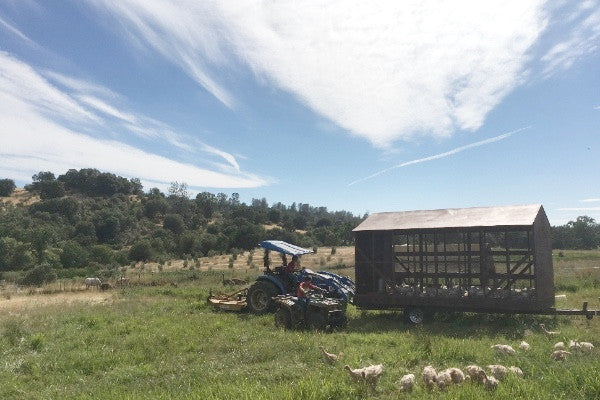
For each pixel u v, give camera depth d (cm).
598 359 772
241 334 1180
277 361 891
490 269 1371
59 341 1182
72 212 10712
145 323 1384
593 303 1509
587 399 616
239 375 800
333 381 705
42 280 4112
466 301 1301
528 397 603
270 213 12875
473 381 693
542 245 1312
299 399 642
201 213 13200
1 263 5609
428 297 1348
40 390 798
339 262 4609
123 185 14800
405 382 691
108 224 9481
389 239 1516
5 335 1244
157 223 11981
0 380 856
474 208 1442
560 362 776
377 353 921
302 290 1302
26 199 13125
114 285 3294
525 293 1270
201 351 1038
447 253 1371
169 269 5338
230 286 2686
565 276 2320
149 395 710
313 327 1248
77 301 2200
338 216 18800
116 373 870
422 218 1473
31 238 6500
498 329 1209
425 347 926
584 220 6475
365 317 1471
